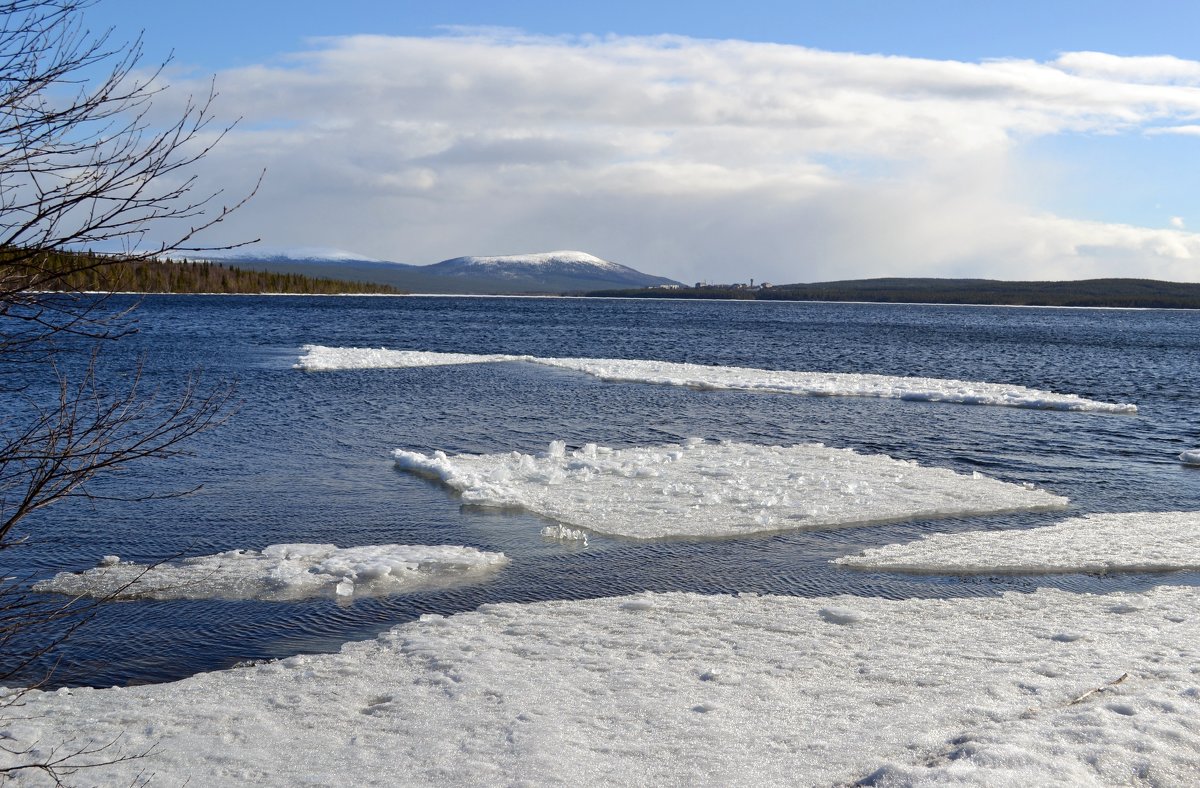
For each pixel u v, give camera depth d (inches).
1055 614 383.2
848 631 360.2
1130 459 808.9
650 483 657.6
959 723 246.5
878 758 225.1
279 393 1103.6
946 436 911.7
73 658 344.2
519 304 7618.1
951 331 3639.3
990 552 492.7
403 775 235.1
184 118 159.8
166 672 334.3
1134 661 303.6
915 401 1173.7
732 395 1195.9
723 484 657.0
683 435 893.8
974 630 358.3
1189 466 781.3
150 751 257.0
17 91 152.1
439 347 2087.8
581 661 327.3
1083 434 940.0
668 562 478.6
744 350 2240.4
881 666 312.2
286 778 237.0
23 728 273.7
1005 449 847.1
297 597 415.8
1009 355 2224.4
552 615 386.0
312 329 2578.7
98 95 157.2
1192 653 312.8
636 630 364.5
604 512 575.5
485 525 549.6
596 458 743.1
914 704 270.1
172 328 2393.0
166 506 577.3
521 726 263.4
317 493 621.0
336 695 299.3
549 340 2459.4
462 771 235.1
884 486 658.8
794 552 499.2
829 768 223.0
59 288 156.5
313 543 505.4
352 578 442.3
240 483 645.3
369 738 262.4
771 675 307.4
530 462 708.7
